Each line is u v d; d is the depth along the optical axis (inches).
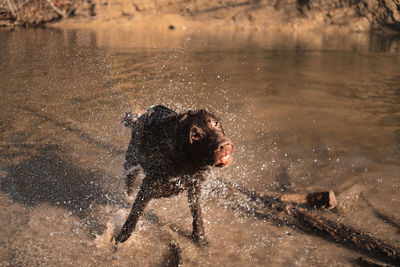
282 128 150.7
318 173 118.0
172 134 75.9
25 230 90.2
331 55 299.0
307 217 93.9
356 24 451.8
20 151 125.7
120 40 315.6
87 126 145.6
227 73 227.9
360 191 108.0
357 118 162.6
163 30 400.8
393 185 110.7
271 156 128.3
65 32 337.7
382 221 95.5
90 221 95.2
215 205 102.2
